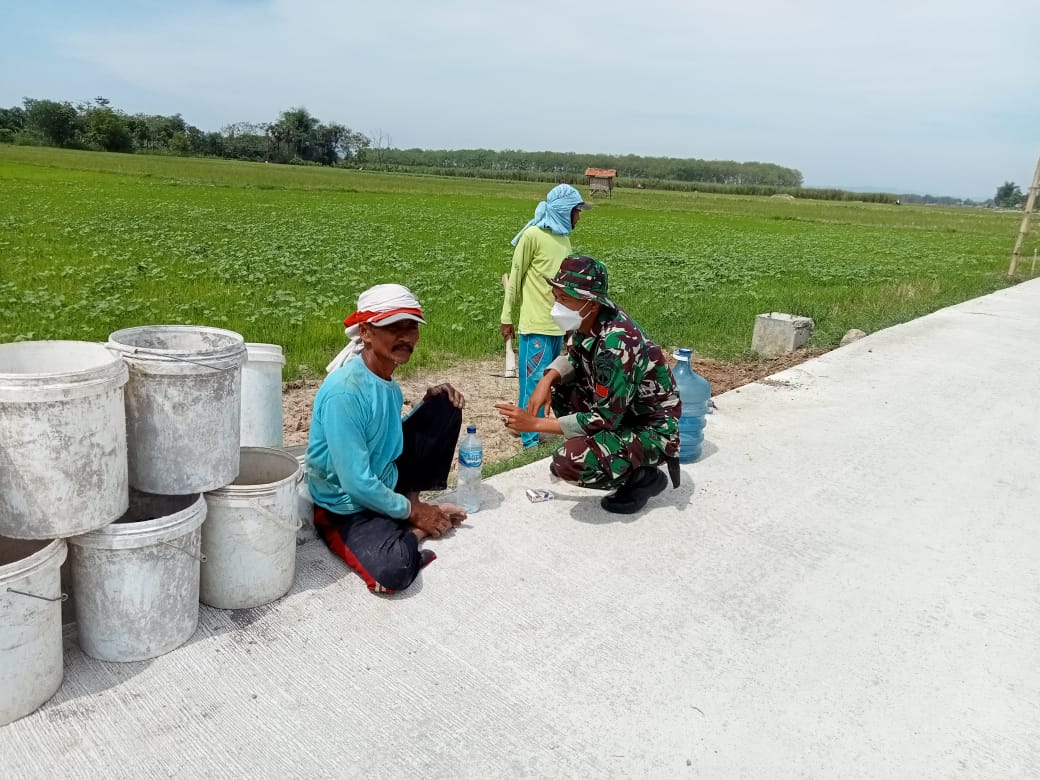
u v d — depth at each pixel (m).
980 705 3.04
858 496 4.89
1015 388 7.44
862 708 2.98
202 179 52.75
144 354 2.80
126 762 2.51
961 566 4.10
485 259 18.39
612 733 2.78
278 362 4.09
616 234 31.36
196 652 3.06
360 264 16.03
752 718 2.90
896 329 9.95
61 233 18.53
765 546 4.19
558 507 4.52
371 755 2.60
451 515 4.20
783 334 9.35
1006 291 14.05
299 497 3.86
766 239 31.88
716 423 6.11
